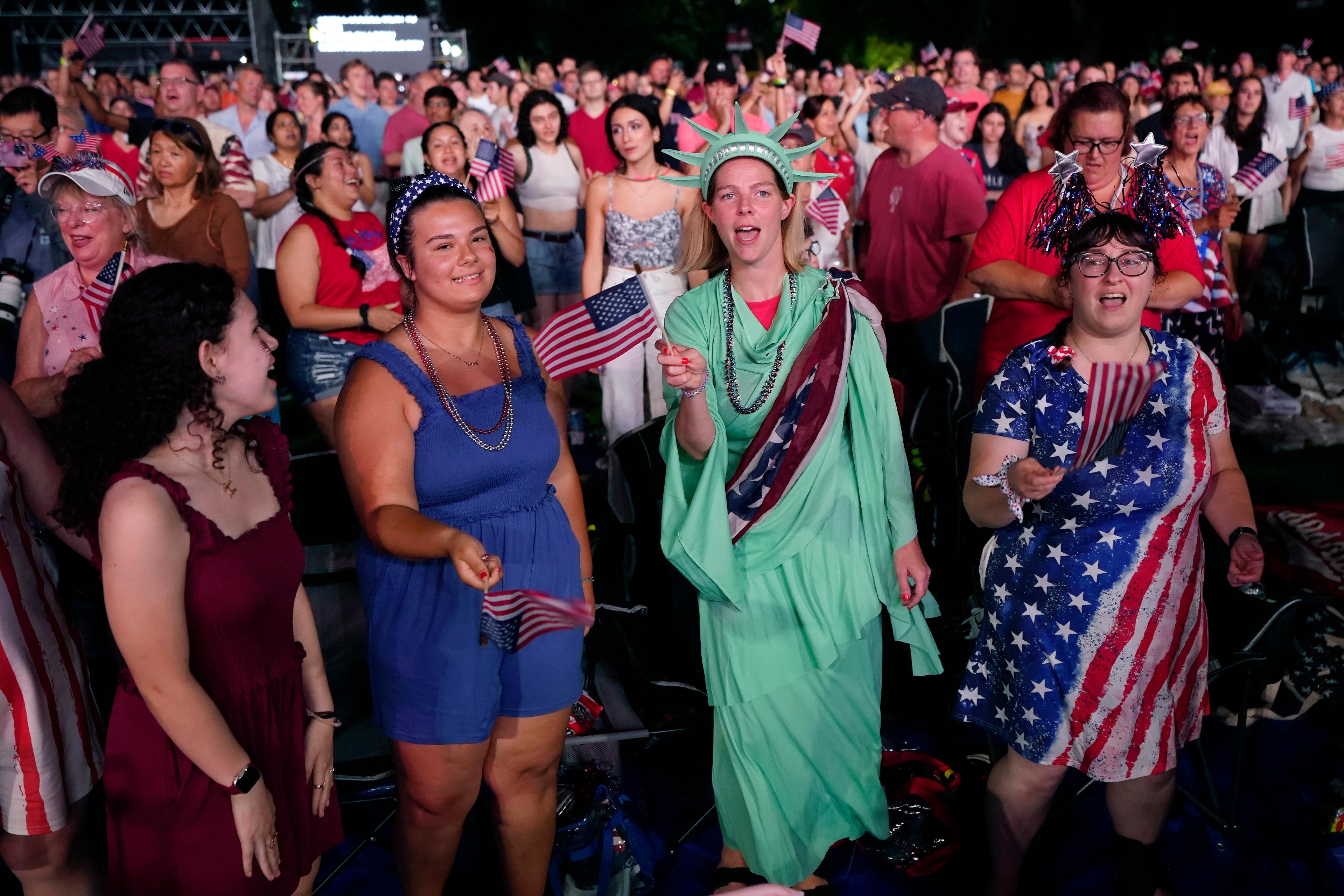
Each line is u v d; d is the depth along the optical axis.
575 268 7.30
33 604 2.33
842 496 2.89
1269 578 4.07
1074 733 2.59
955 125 8.50
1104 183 3.56
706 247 2.98
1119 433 2.46
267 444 2.24
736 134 2.80
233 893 2.15
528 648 2.54
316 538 3.20
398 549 2.29
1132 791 2.71
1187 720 2.69
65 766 2.37
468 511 2.52
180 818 2.11
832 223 5.14
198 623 2.06
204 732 2.02
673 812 3.44
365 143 10.93
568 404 7.50
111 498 1.94
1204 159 7.73
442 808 2.56
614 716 3.28
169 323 1.97
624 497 3.54
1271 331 6.86
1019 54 27.95
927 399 4.22
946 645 3.74
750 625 2.87
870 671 2.99
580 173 7.22
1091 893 3.01
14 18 21.55
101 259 3.34
